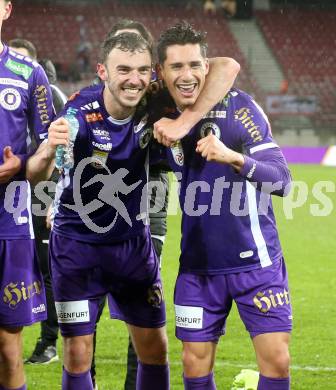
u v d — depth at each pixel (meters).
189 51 4.89
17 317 5.51
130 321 5.68
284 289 5.22
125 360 7.96
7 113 5.36
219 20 43.38
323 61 42.34
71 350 5.44
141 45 4.88
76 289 5.44
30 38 40.41
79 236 5.40
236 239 5.18
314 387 7.14
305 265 13.23
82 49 36.97
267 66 41.69
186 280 5.30
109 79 4.93
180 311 5.30
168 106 5.24
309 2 44.34
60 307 5.46
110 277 5.53
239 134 5.16
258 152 5.11
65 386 5.50
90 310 5.48
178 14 43.25
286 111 36.94
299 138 35.31
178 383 7.22
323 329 9.23
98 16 41.97
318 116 37.09
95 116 5.13
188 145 5.19
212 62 5.21
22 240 5.52
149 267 5.56
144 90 4.97
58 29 40.91
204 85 5.09
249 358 8.02
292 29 43.31
